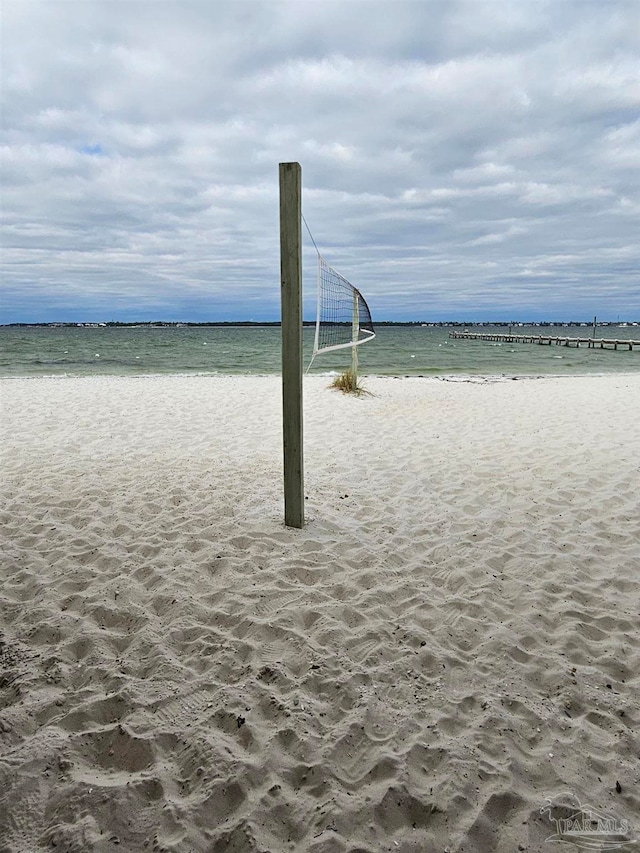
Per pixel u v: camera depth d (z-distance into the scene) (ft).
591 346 108.88
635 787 5.24
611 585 9.16
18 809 4.84
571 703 6.38
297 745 5.66
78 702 6.21
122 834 4.67
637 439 19.71
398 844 4.67
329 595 8.72
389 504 12.94
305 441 19.47
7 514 11.76
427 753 5.59
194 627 7.77
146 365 62.18
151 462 16.14
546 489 14.05
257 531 11.09
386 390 34.68
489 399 30.60
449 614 8.26
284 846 4.62
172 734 5.76
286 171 9.62
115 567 9.48
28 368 57.11
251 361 69.05
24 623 7.75
